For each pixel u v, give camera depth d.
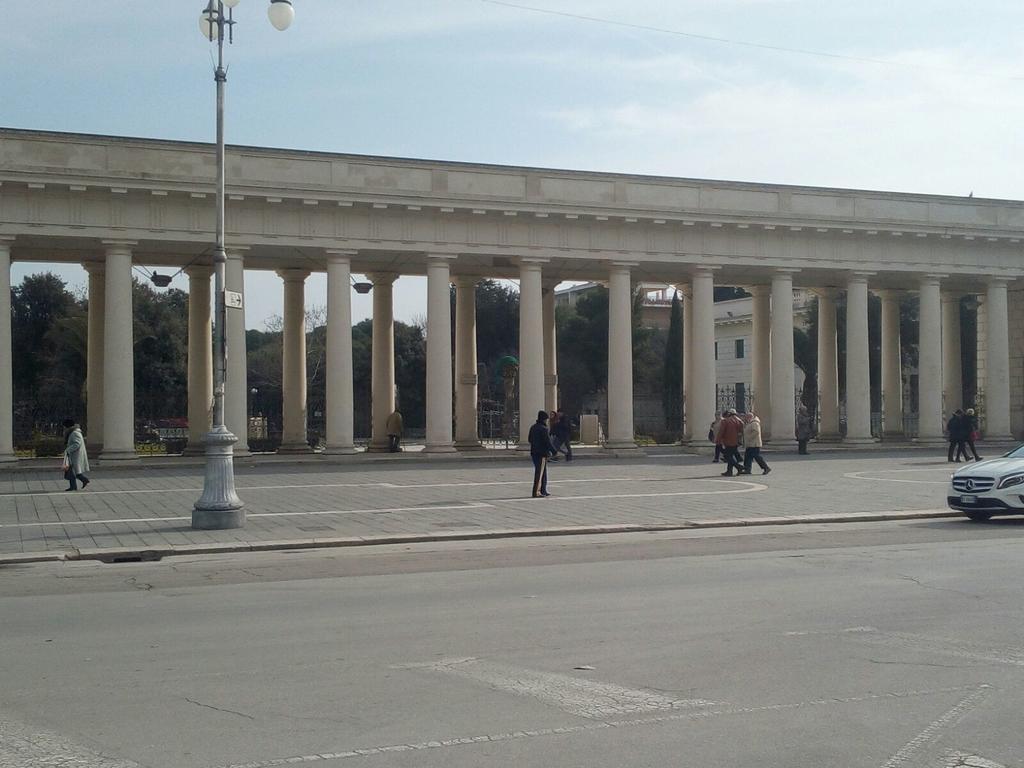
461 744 7.35
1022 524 22.62
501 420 59.75
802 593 13.60
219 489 21.67
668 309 100.62
